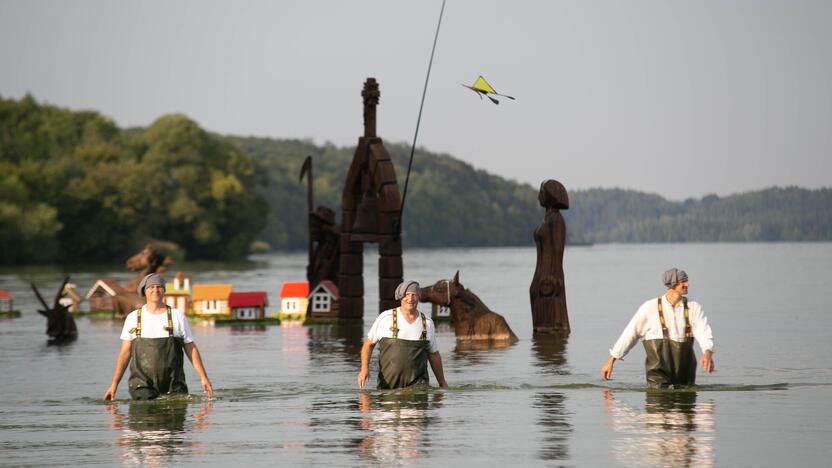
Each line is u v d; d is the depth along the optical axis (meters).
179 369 54.06
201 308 121.31
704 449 39.25
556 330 95.62
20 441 42.59
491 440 41.34
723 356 73.69
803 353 75.62
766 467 36.41
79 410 51.47
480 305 89.44
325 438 42.31
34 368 74.69
